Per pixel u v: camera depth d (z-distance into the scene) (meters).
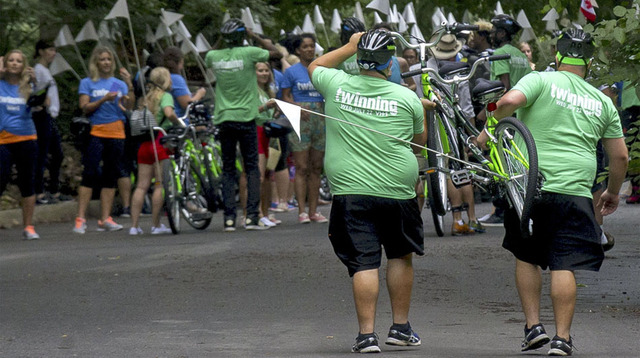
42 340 15.53
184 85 32.44
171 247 27.11
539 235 14.45
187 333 15.96
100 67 32.12
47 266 23.91
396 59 23.75
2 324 16.94
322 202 42.69
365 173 14.66
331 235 14.91
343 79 14.92
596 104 14.56
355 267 14.62
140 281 21.47
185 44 44.44
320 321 16.97
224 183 31.67
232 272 22.50
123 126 32.78
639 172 18.66
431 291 19.86
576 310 17.88
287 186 38.34
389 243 14.97
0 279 22.08
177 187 31.42
